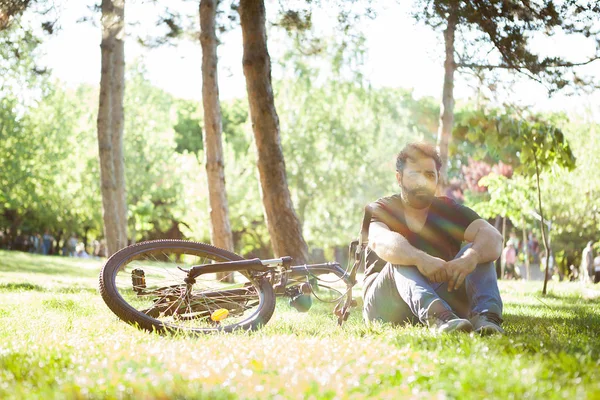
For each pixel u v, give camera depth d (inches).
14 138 1636.3
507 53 542.0
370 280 202.2
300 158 1585.9
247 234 2289.6
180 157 1772.9
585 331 209.0
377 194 1603.1
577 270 1549.0
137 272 219.3
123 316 202.1
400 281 179.0
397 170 197.2
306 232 1630.2
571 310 323.0
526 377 101.8
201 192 1681.8
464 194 1674.5
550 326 217.8
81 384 104.9
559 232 1357.0
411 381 103.9
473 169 1656.0
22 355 136.0
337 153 1593.3
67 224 1966.0
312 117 1594.5
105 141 719.1
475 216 191.9
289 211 522.0
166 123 1812.3
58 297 357.1
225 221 632.4
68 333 188.2
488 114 560.1
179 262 260.8
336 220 1609.3
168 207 1945.1
